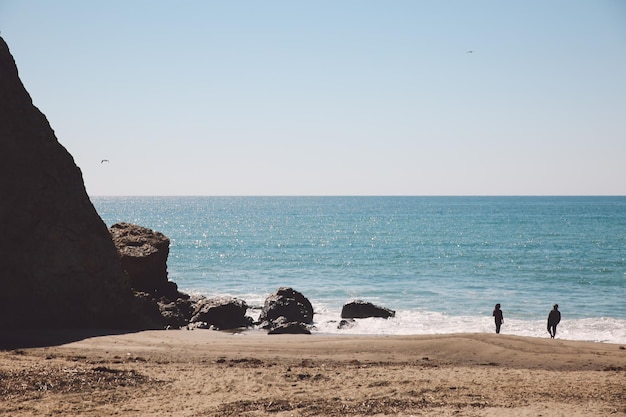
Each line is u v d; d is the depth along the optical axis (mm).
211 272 68875
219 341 28203
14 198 30734
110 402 16328
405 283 58938
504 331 37344
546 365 23391
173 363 22422
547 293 52312
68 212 32562
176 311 39000
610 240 108625
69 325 30953
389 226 158875
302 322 40062
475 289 54719
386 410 15906
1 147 31156
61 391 16984
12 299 29531
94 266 32562
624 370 22188
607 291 53250
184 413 15531
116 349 24891
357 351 26062
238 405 16359
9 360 20562
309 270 69875
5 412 14953
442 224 164875
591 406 16141
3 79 32062
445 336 28891
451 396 17422
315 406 16344
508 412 15523
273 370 21234
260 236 126438
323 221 188875
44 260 30828
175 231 143625
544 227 148000
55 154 33125
